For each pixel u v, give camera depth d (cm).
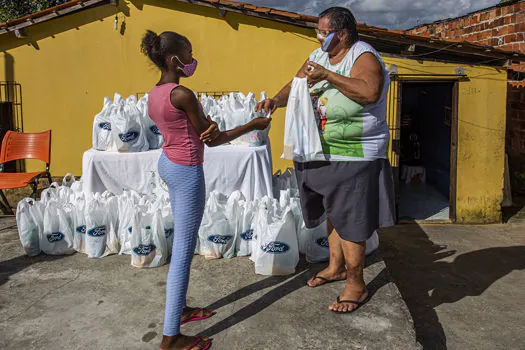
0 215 598
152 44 231
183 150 235
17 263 371
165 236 367
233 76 743
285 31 725
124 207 379
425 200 895
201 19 728
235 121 429
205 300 307
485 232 719
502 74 726
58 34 734
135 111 418
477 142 745
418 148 1105
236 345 257
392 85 727
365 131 264
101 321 284
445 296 499
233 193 402
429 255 624
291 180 455
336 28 265
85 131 760
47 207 379
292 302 303
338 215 277
